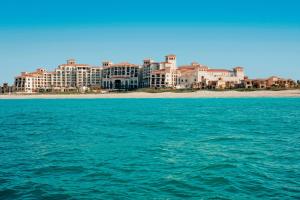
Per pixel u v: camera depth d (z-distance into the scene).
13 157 28.22
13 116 78.81
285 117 68.69
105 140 38.06
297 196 17.61
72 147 33.34
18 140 38.91
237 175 21.64
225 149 31.27
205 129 48.06
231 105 113.94
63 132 46.44
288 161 25.78
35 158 27.70
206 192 18.31
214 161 25.77
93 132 45.94
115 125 55.44
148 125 54.69
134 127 51.88
